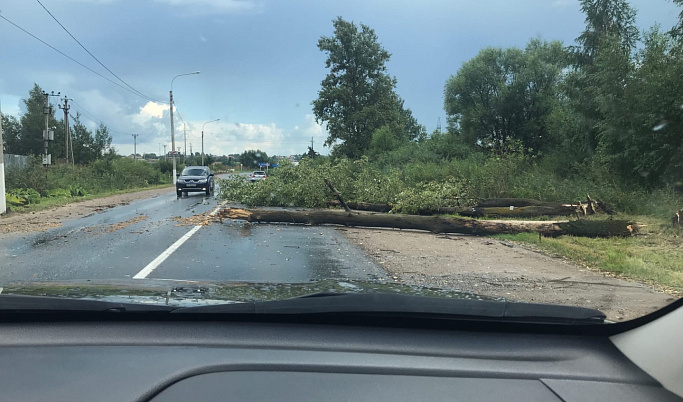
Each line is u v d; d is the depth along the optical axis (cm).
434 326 266
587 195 1509
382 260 843
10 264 751
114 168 3850
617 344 246
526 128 3062
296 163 1947
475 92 3400
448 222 1250
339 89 5131
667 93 1558
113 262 770
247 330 257
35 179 2453
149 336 246
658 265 828
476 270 768
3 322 265
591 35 2405
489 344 249
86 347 231
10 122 6253
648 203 1504
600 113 2106
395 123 5178
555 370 222
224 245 961
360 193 1784
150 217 1508
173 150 4331
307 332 257
